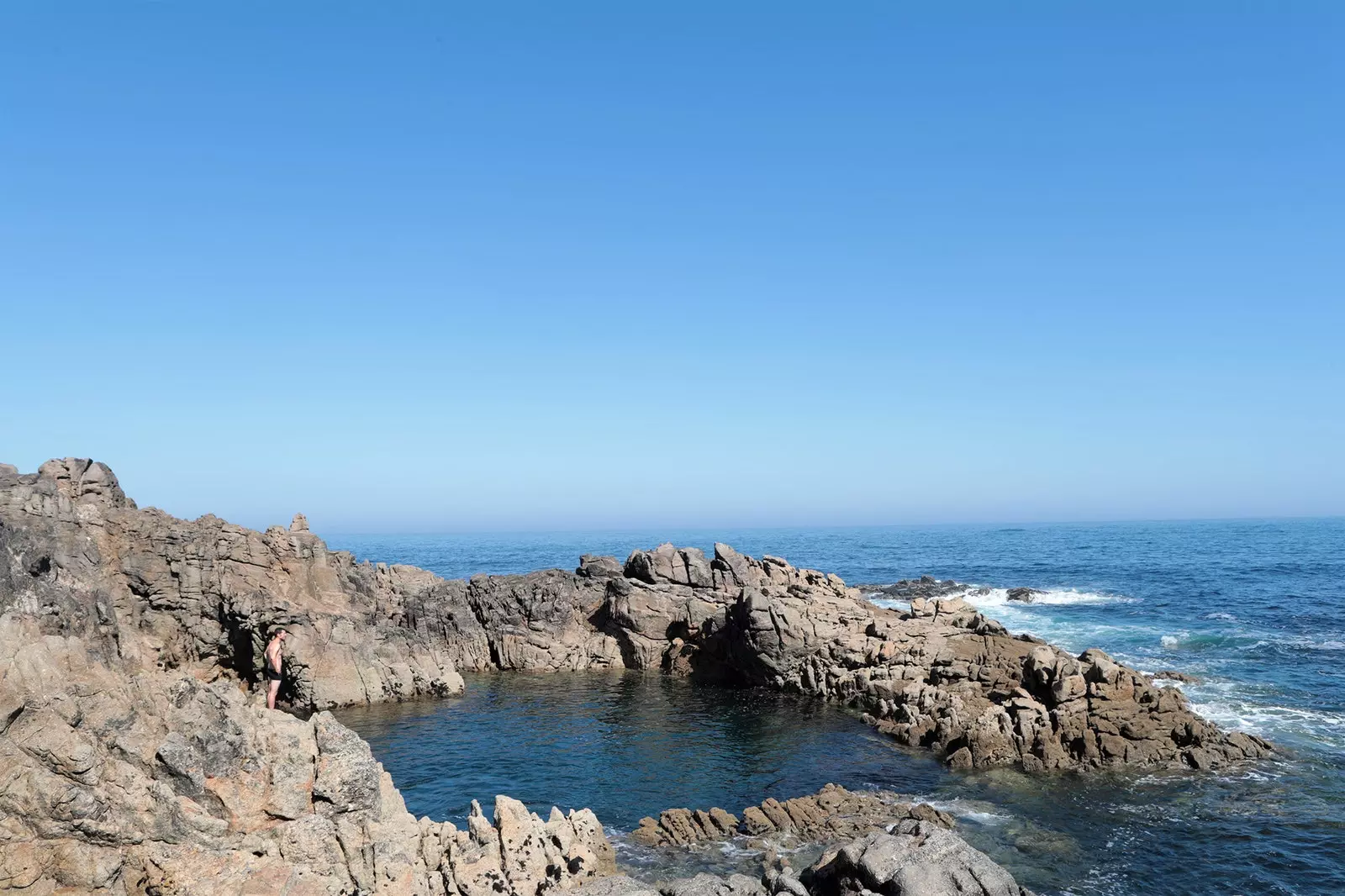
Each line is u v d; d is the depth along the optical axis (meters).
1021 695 45.91
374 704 54.97
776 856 30.92
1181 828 32.97
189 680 24.55
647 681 62.72
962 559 174.25
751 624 58.31
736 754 43.94
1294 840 31.62
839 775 40.31
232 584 54.34
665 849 31.83
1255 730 44.66
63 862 20.62
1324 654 63.38
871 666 55.59
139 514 54.00
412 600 69.31
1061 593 102.38
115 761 22.14
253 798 23.78
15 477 46.41
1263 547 189.75
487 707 54.50
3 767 20.41
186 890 21.52
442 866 26.34
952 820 33.75
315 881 22.84
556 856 28.17
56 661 22.05
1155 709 43.09
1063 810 35.09
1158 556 164.25
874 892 25.33
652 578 69.94
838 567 159.62
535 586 70.62
